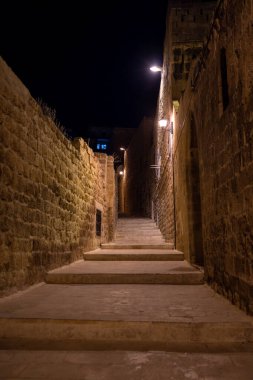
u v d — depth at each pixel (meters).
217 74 4.45
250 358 2.74
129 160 26.91
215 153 4.65
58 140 6.57
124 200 29.30
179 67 9.85
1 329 3.29
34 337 3.25
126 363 2.64
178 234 8.95
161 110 13.71
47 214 5.88
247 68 3.32
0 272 4.17
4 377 2.40
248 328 3.12
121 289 5.14
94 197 9.99
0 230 4.18
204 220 5.51
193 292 4.87
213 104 4.71
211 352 2.87
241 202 3.60
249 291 3.39
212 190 4.88
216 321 3.21
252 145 3.25
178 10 10.16
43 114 5.79
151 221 16.12
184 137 7.52
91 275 5.70
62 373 2.46
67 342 3.13
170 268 6.45
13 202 4.54
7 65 4.48
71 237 7.41
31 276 5.14
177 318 3.33
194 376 2.41
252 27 3.18
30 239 5.10
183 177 7.73
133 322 3.22
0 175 4.20
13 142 4.58
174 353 2.85
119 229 14.24
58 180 6.52
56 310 3.66
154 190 16.19
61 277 5.68
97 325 3.24
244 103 3.44
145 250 9.59
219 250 4.55
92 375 2.43
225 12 3.98
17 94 4.76
